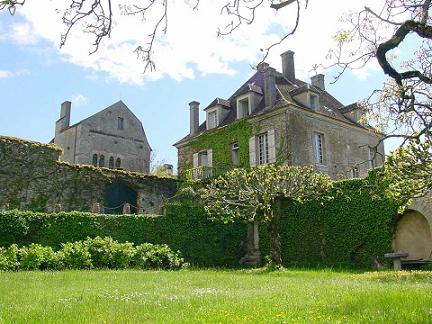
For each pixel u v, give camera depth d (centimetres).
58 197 2109
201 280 981
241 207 1819
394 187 1234
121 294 675
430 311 452
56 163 2144
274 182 1562
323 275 1249
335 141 2442
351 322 412
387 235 1672
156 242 1841
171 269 1625
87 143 3553
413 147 1065
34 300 612
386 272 1318
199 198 2130
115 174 2345
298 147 2239
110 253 1520
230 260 2027
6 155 2008
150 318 454
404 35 507
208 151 2678
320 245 1880
